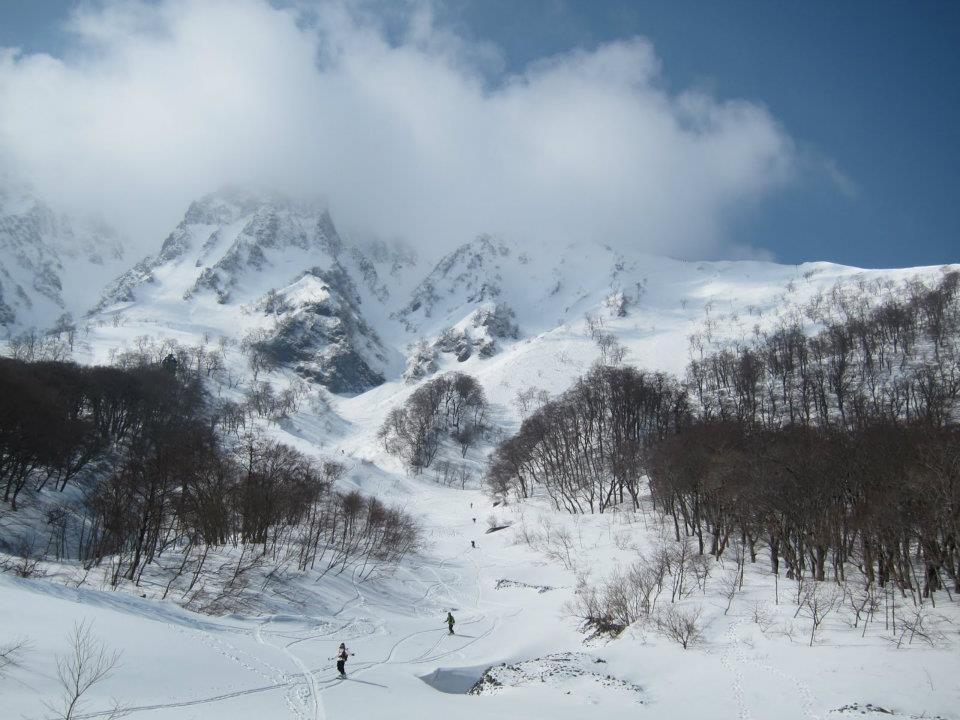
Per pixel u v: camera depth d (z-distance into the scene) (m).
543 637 60.38
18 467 85.94
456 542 111.44
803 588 58.78
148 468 68.69
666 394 149.38
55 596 41.78
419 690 41.38
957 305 177.38
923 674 39.50
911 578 59.25
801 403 144.75
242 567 65.12
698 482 77.50
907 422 88.31
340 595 68.50
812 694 39.12
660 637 51.66
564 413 146.12
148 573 59.69
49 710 25.39
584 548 89.69
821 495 62.56
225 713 30.19
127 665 32.22
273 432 176.38
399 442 189.75
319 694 36.59
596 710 38.84
